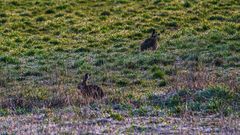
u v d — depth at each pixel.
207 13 121.44
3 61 95.25
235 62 89.62
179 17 119.12
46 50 102.56
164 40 105.19
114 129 51.91
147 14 121.94
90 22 119.44
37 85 79.81
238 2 127.06
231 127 52.22
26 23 119.75
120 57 95.69
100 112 58.84
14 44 107.00
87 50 102.00
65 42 108.00
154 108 60.31
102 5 130.38
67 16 123.56
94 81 81.88
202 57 91.75
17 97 68.19
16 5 131.50
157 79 82.62
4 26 118.12
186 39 103.25
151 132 50.88
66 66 91.50
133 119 55.97
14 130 52.56
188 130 51.50
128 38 109.12
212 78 74.88
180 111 58.81
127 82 81.12
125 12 124.44
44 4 131.50
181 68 87.69
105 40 107.50
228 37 103.25
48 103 64.50
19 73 87.88
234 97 62.22
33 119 57.06
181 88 66.69
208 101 61.56
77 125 53.44
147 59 91.94
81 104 63.97
